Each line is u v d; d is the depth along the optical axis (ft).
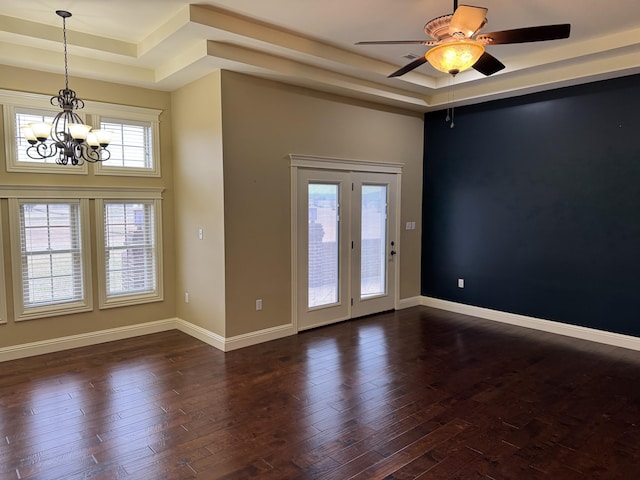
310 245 16.93
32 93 13.76
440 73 17.22
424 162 21.07
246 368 13.17
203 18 11.34
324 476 7.98
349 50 14.61
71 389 11.71
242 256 14.87
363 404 10.85
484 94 17.37
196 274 15.96
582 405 10.82
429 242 21.07
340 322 18.15
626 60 13.75
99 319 15.52
